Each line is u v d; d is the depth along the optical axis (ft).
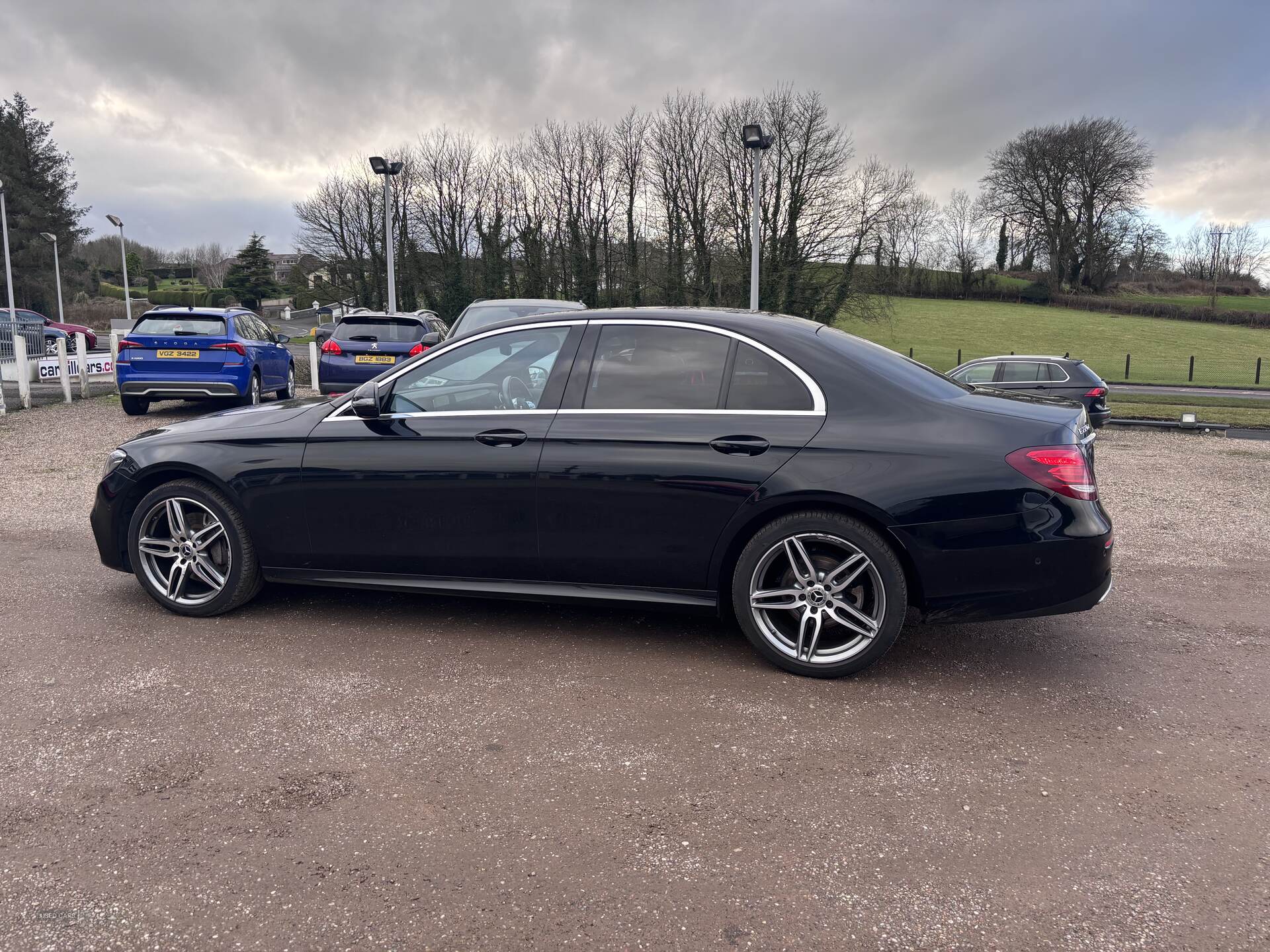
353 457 13.17
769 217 117.50
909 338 190.19
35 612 14.24
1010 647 13.30
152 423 38.40
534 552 12.66
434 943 6.67
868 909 7.09
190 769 9.23
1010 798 8.86
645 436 12.07
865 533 11.34
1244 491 27.30
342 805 8.58
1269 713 11.01
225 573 13.98
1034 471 11.02
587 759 9.57
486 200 168.86
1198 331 201.77
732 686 11.59
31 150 194.49
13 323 55.21
